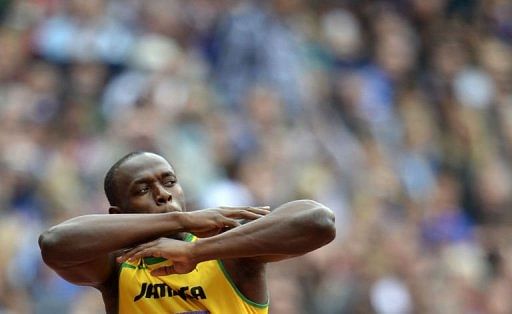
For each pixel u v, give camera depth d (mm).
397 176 48750
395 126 51781
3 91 45250
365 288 38719
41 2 49094
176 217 15672
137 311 16375
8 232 38469
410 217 45750
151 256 15547
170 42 49281
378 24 57062
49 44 47125
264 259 16156
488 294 42688
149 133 42469
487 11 61438
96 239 15516
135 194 16359
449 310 41094
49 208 39969
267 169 43219
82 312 35594
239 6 52125
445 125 53812
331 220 15703
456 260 44125
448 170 51250
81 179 41125
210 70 49750
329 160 46688
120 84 45938
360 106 51250
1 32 48531
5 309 36531
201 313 16219
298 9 55219
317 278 38188
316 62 52969
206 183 42156
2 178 40656
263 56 50438
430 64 56938
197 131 44375
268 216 15602
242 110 47406
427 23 58938
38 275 37781
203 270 16422
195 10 51250
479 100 56031
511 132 54906
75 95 45312
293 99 49469
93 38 47375
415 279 40812
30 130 43344
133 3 49781
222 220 15672
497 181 50719
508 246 46188
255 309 16312
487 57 58656
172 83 46562
